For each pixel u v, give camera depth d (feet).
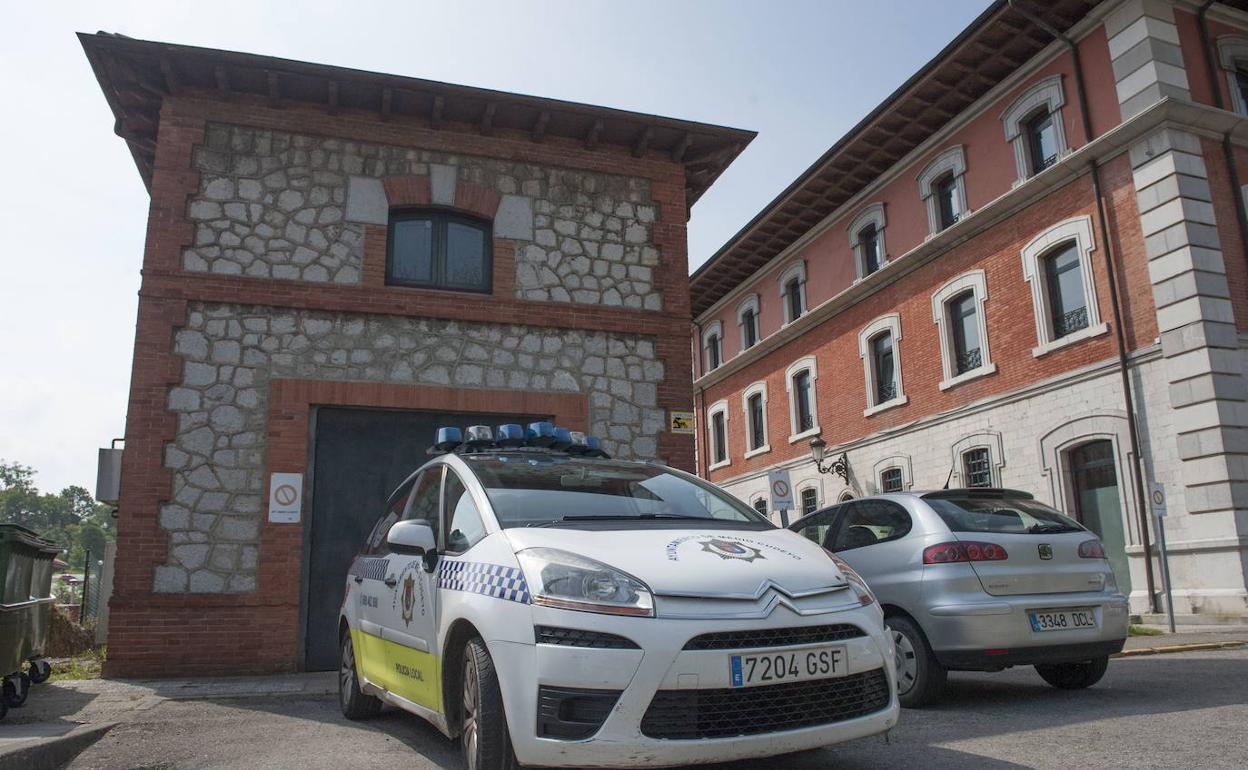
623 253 37.83
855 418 73.56
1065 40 52.24
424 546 14.47
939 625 19.02
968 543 19.45
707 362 104.58
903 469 66.74
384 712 20.59
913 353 66.28
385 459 33.14
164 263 31.96
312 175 34.53
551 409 35.14
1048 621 19.08
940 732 16.33
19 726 19.42
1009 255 56.80
